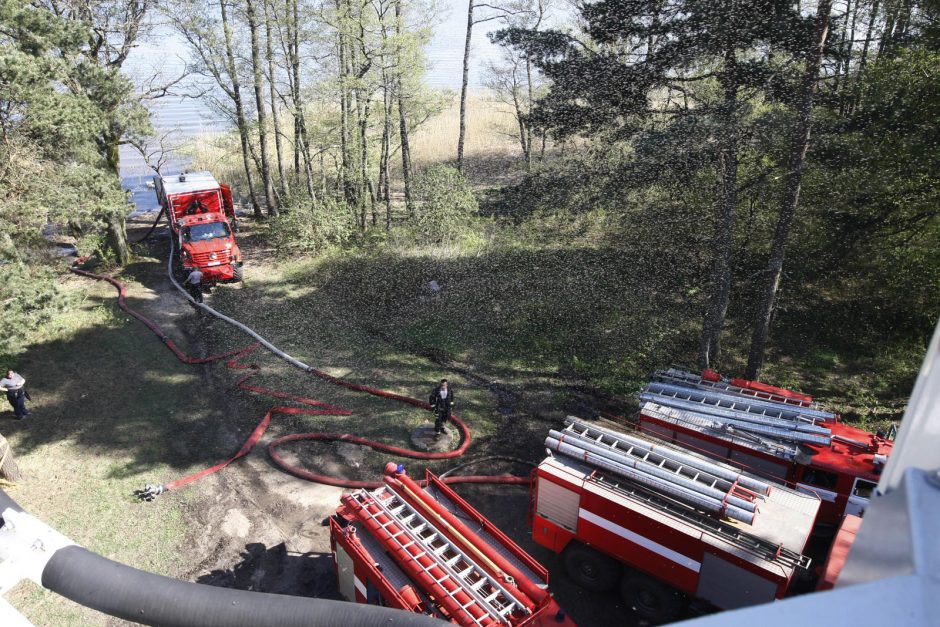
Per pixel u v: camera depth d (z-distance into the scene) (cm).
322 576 987
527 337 1825
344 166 2627
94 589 183
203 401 1490
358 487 1185
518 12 2598
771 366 1673
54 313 1434
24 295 1380
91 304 2047
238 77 2694
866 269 1866
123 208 2105
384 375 1623
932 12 1530
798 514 820
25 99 1555
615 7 1270
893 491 78
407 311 1998
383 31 2239
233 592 189
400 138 2766
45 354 1705
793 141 1291
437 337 1834
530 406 1482
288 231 2514
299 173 3222
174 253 2530
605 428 973
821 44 1191
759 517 814
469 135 4197
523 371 1650
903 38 1602
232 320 1922
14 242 1622
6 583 187
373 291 2125
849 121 1417
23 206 1567
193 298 2061
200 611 179
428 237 2455
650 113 1393
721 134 1219
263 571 1001
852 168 1477
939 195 1558
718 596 808
